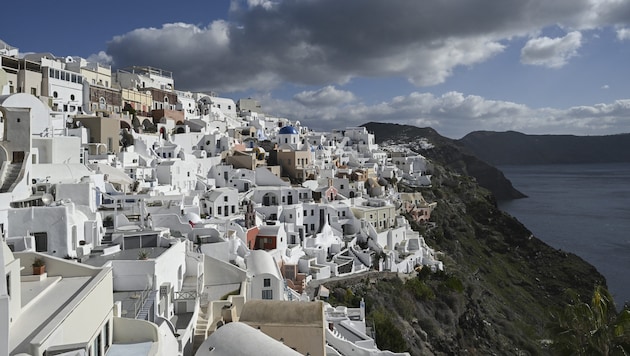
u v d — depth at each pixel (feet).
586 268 477.36
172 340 89.61
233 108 653.71
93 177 184.24
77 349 56.18
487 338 301.02
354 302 241.96
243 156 373.40
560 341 115.65
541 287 445.78
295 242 271.90
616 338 109.50
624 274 479.41
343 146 629.51
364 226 324.19
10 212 112.57
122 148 291.38
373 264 294.46
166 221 168.04
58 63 343.87
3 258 53.78
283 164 409.49
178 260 128.16
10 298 57.93
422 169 621.31
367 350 150.41
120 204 177.27
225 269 144.87
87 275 76.79
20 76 286.05
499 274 451.53
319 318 106.32
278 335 104.42
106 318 74.64
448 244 442.50
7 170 141.59
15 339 54.29
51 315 60.64
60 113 260.83
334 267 264.31
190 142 382.63
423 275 311.88
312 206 312.71
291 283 224.33
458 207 551.18
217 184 343.46
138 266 105.70
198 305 120.26
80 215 128.98
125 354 71.87
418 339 244.42
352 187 418.31
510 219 551.59
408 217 435.53
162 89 491.31
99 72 384.06
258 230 240.73
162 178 273.33
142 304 94.99
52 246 114.01
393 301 266.16
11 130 150.92
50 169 169.89
